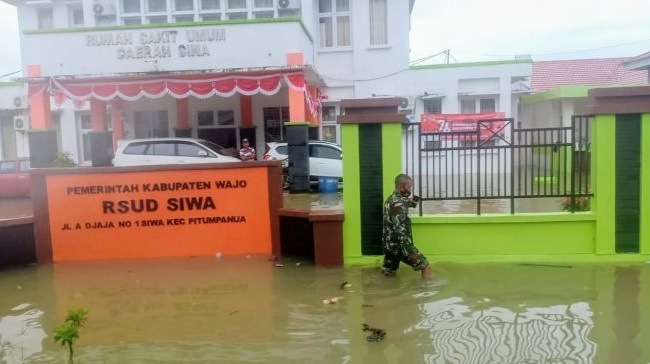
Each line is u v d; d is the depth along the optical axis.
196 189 8.23
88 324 5.53
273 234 8.23
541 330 4.94
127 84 14.25
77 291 6.74
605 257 7.24
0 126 20.12
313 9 18.14
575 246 7.32
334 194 13.98
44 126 14.91
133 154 14.68
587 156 7.39
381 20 18.38
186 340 5.01
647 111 7.02
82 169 8.17
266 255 8.22
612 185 7.17
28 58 14.80
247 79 14.16
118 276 7.35
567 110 15.30
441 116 16.83
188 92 14.19
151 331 5.27
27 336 5.26
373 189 7.46
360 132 7.43
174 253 8.27
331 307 5.80
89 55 14.69
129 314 5.81
